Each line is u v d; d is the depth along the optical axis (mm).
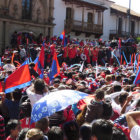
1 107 4621
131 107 4090
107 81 6625
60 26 24781
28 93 4180
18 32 20484
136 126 2350
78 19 26938
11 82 5016
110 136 2188
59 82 6406
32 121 3260
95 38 29328
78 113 4316
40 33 21219
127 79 6949
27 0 21359
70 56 16984
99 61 19297
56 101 3324
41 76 6871
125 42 22875
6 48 18344
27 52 13891
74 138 2746
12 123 3488
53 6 23359
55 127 2852
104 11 30844
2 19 19250
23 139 2893
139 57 12086
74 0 24734
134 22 37219
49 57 15477
